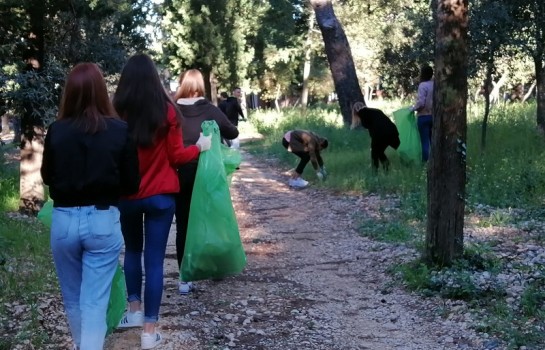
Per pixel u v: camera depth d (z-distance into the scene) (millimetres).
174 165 5066
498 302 5801
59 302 5793
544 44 12461
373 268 7504
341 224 10008
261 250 8547
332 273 7426
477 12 11922
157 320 5027
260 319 5758
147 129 4781
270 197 12938
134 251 5211
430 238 6863
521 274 6500
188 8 37469
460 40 6520
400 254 7770
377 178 12430
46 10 10219
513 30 12172
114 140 4059
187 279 5934
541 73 13445
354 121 13281
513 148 12625
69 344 4848
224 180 5836
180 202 6180
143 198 4859
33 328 5051
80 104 4062
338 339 5344
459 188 6746
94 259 4070
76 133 4012
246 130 33156
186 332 5227
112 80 13141
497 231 8414
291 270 7551
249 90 45375
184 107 6164
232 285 6824
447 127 6660
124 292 4754
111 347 4871
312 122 25594
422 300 6227
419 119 12797
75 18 11133
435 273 6586
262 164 19297
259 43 43500
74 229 3998
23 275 6336
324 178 13695
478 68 12359
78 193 3994
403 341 5289
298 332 5477
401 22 28844
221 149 6000
